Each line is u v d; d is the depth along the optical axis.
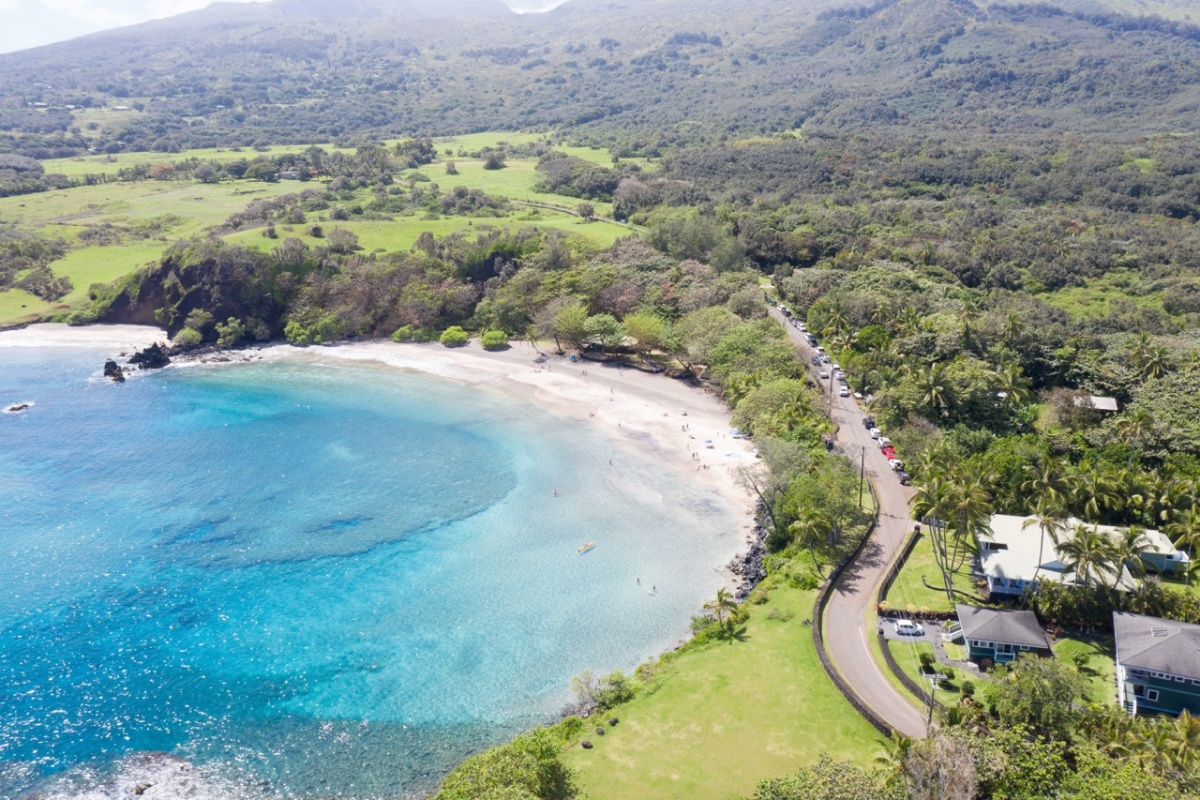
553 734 74.50
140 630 92.38
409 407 157.62
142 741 76.25
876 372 143.38
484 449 138.00
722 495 120.50
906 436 121.31
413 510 118.31
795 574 96.25
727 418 147.00
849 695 75.81
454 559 105.88
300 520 115.88
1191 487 99.62
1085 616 83.62
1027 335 148.25
